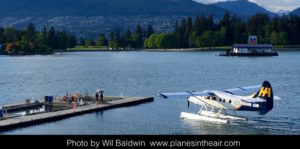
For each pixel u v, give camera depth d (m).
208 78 138.12
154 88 113.44
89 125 67.44
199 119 71.19
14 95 103.00
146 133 62.69
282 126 66.31
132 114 75.56
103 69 177.38
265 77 140.00
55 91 109.50
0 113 69.19
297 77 138.88
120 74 153.00
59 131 63.78
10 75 151.25
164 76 145.00
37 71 167.62
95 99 87.19
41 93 106.12
